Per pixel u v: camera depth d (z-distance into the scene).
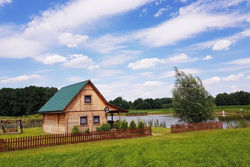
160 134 24.34
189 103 29.92
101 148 15.44
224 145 14.37
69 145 18.14
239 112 72.62
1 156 14.19
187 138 18.62
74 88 29.23
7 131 33.31
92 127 27.83
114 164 11.12
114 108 30.22
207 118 30.14
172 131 25.52
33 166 11.33
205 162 10.90
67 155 13.48
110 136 21.27
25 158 13.16
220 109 93.12
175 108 31.44
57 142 18.58
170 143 16.36
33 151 15.84
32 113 103.25
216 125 28.94
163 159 11.70
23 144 16.94
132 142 18.11
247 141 15.39
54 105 30.19
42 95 106.88
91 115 28.05
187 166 10.40
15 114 100.44
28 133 30.58
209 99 30.64
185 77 31.66
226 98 143.25
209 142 15.78
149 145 15.79
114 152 13.64
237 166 10.09
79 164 11.34
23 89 107.38
